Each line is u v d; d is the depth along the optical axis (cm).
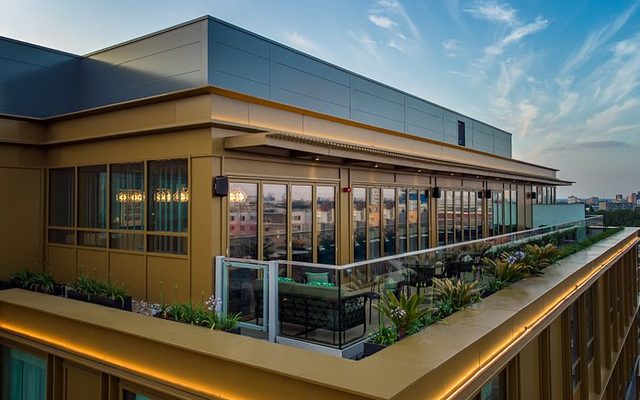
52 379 608
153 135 895
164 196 880
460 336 479
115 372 517
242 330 718
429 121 1853
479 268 842
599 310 1272
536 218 2553
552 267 979
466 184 1842
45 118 1097
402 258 704
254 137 789
